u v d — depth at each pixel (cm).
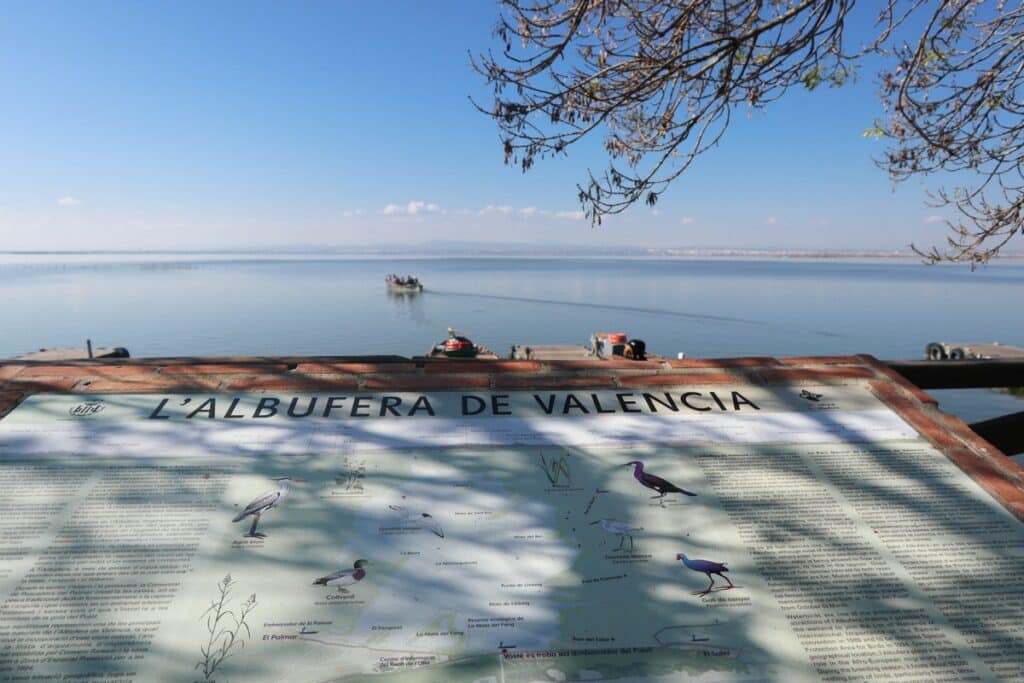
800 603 199
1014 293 8469
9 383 282
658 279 12962
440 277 13812
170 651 177
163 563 202
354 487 235
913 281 12769
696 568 209
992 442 345
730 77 439
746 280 12575
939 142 514
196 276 13888
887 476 249
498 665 177
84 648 177
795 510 233
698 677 176
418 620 189
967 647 187
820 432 272
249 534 214
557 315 5344
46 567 199
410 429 264
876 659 183
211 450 248
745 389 299
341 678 172
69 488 228
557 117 447
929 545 219
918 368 350
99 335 3862
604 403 285
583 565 209
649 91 457
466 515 225
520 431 266
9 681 167
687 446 262
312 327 4375
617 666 178
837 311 5688
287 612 189
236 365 303
